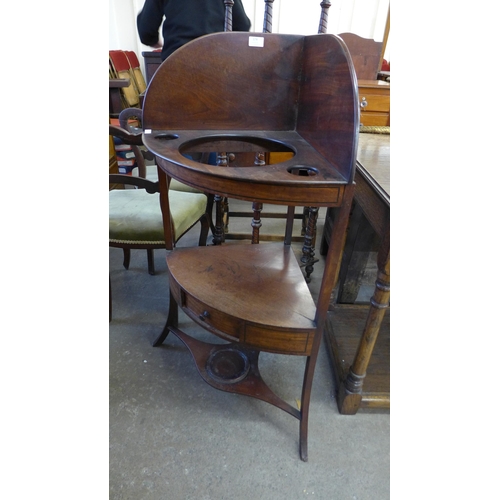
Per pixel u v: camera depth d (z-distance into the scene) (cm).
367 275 163
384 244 82
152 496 87
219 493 88
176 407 111
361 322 140
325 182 60
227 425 105
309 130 87
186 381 120
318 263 190
